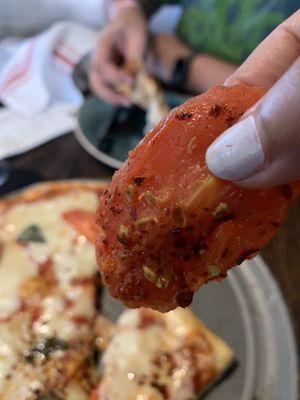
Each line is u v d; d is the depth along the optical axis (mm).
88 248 203
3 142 254
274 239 203
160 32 365
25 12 413
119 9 368
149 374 160
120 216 89
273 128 74
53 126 270
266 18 321
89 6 429
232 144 78
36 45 321
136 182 86
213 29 345
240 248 86
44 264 198
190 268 88
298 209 217
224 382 159
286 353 157
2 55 347
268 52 111
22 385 161
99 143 252
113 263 92
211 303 180
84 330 178
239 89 88
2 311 181
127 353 167
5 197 225
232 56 337
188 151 84
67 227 210
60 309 184
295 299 181
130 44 321
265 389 150
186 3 366
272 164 77
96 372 170
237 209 83
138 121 271
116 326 180
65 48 327
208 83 309
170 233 85
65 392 161
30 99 293
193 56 321
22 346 172
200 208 83
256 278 181
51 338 175
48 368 166
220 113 85
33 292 188
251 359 159
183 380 157
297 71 72
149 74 296
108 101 281
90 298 188
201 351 162
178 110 88
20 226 210
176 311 175
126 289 92
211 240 86
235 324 173
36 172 240
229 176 80
